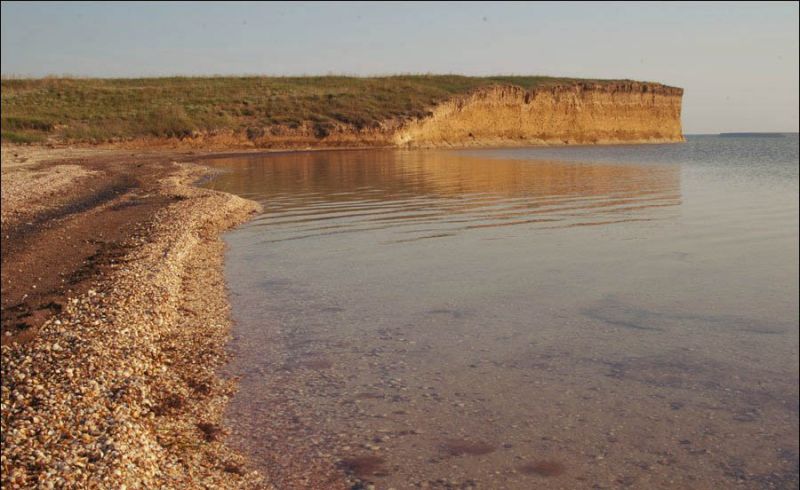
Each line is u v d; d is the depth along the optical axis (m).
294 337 8.94
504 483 5.55
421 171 35.78
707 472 5.71
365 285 11.54
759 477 5.64
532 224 17.72
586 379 7.59
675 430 6.43
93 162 37.72
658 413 6.77
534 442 6.19
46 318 9.25
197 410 6.84
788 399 7.07
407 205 21.44
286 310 10.11
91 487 4.95
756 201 23.19
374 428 6.46
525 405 6.93
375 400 7.05
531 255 13.88
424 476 5.65
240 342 8.75
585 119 86.25
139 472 5.36
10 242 14.84
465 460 5.89
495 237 15.84
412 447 6.11
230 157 47.09
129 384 6.99
